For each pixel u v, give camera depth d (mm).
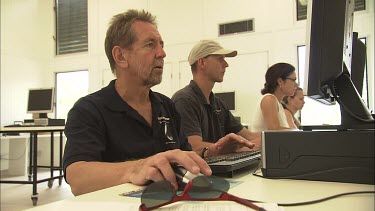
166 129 1343
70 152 991
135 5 5973
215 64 1943
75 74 6480
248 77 5090
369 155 737
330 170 772
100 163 893
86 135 1067
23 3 6152
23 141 5082
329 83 797
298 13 4855
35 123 4410
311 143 794
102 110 1182
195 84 1921
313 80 788
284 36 4879
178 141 1417
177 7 5652
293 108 2559
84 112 1133
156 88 5699
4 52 5699
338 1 770
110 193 658
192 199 568
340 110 821
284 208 541
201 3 5480
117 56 1294
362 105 805
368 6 4355
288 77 2365
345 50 822
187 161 646
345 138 762
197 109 1790
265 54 4992
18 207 3191
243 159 960
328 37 774
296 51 4809
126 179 764
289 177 811
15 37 5945
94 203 580
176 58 5605
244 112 5066
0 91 5570
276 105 2180
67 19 6617
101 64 6172
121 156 1183
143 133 1245
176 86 5570
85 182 829
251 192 667
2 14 5715
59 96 6555
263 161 837
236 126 2092
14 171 5125
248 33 5109
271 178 825
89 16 6344
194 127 1704
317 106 4145
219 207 535
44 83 6543
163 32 5719
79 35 6535
